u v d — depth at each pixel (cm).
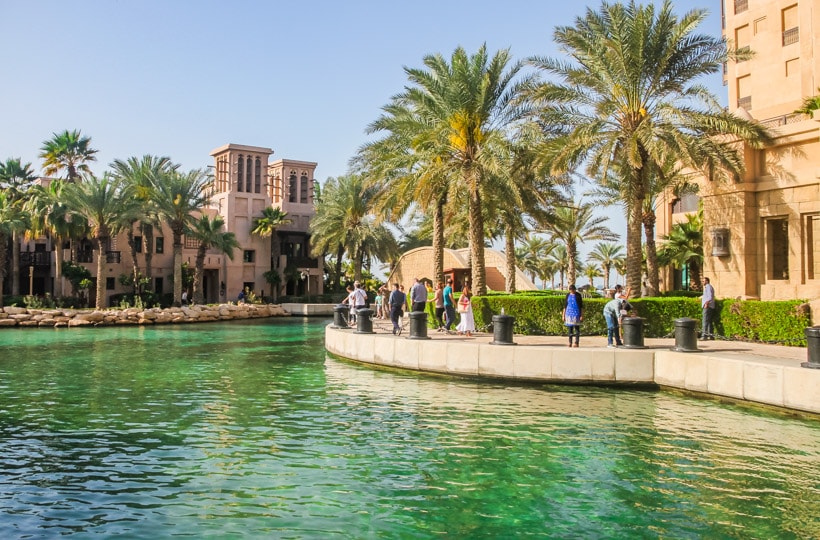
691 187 2858
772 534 616
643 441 959
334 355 2105
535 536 611
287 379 1598
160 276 5394
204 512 668
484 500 707
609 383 1441
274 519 649
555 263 7806
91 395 1369
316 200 6850
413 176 2417
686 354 1348
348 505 690
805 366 1130
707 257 2300
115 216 4175
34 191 4528
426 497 716
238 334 3147
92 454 889
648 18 2041
